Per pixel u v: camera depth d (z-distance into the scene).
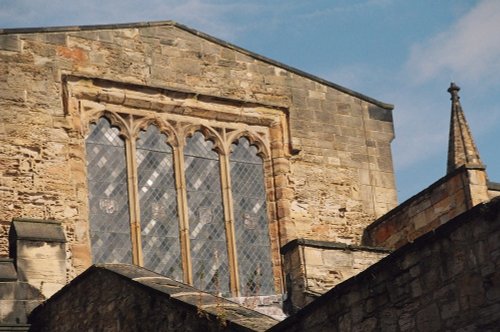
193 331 21.28
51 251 28.98
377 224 35.31
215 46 35.97
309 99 37.00
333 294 18.94
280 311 29.45
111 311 24.31
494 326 16.52
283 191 35.50
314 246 28.97
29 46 33.12
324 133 36.84
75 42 33.84
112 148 33.78
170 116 34.81
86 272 25.55
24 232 28.91
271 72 36.69
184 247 33.72
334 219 35.94
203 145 35.25
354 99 37.88
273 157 35.91
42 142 32.44
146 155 34.22
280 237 35.06
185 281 33.38
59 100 33.09
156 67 34.81
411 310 17.75
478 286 16.81
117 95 33.97
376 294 18.31
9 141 32.00
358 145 37.34
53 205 32.00
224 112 35.53
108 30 34.44
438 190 32.59
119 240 33.00
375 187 37.06
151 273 24.48
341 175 36.62
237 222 34.88
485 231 16.80
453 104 39.94
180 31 35.56
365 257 29.23
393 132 38.19
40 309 27.61
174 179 34.34
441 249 17.41
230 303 21.81
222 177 35.00
